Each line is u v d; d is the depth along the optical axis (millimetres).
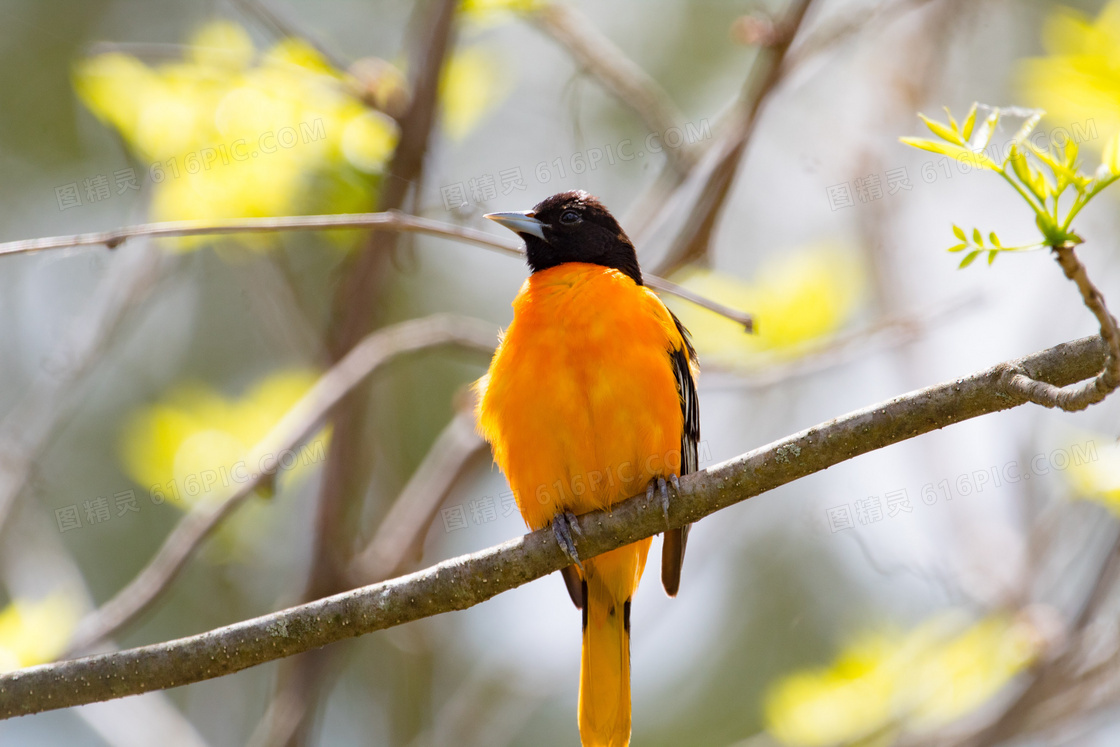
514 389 8469
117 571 15961
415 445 16500
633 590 9344
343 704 15812
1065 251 5309
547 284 8930
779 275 13258
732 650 15484
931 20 14328
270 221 7867
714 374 12414
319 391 11602
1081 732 11164
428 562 13633
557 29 12453
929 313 12281
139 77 11477
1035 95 10203
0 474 11562
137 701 11438
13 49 16844
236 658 7086
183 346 16781
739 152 11156
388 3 16203
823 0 13141
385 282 12812
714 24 17078
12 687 7035
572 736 15688
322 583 11430
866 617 14891
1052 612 11727
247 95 11344
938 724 12055
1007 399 6312
